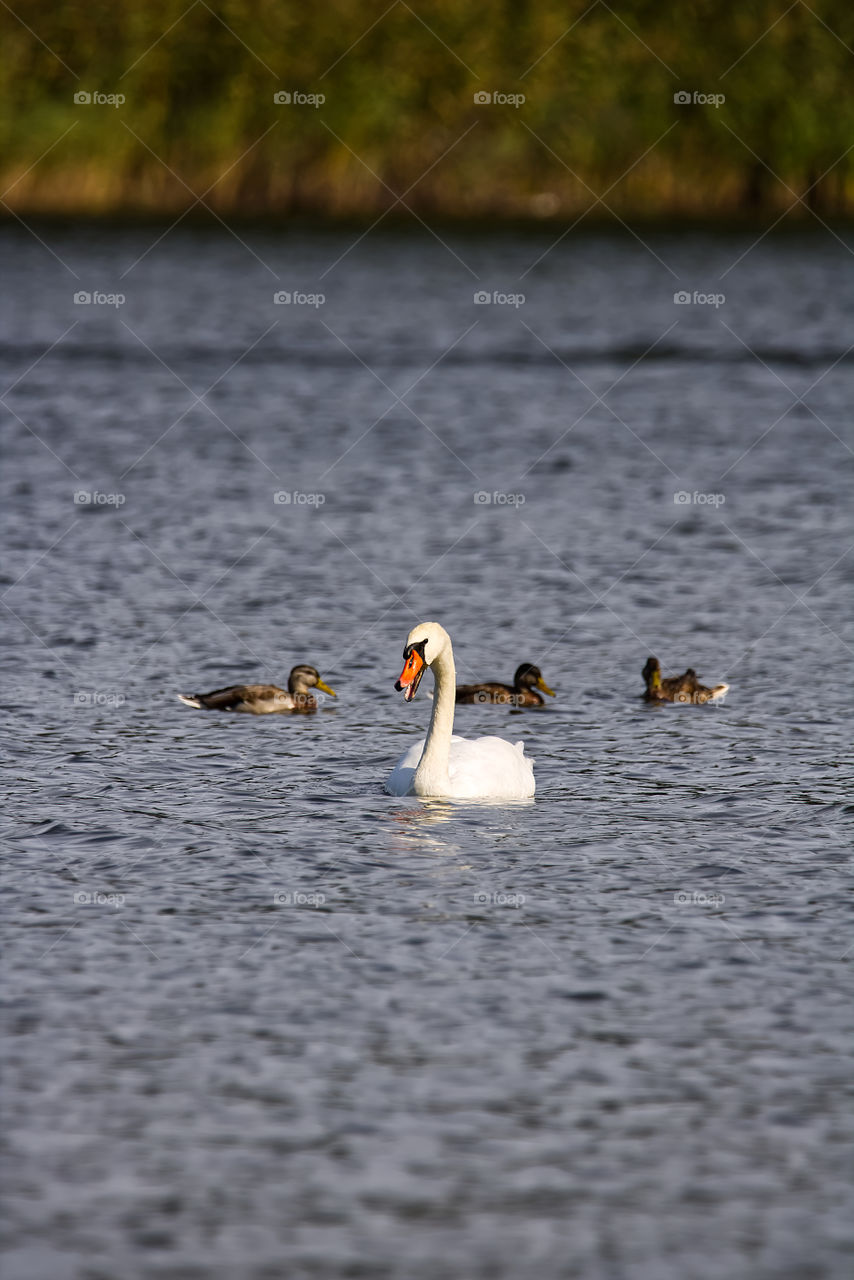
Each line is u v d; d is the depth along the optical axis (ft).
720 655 64.59
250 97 210.79
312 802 47.70
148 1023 33.45
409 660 47.34
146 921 38.60
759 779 50.24
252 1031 33.17
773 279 183.42
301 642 65.92
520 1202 27.73
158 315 158.30
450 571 76.69
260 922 38.60
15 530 83.15
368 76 212.23
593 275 185.47
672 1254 26.53
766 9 214.48
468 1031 33.27
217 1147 29.12
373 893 40.52
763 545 81.61
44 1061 31.83
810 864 42.83
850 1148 29.35
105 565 76.89
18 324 152.15
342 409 116.88
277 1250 26.48
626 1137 29.58
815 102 215.10
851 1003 34.65
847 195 223.71
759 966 36.42
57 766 50.78
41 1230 26.84
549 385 127.34
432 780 48.06
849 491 93.35
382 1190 28.02
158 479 95.14
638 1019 33.88
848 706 58.23
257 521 85.71
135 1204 27.53
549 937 37.93
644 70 214.90
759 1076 31.65
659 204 222.07
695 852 43.68
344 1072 31.60
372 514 87.51
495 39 213.87
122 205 217.97
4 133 211.00
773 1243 26.81
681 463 100.68
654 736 55.06
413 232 212.23
